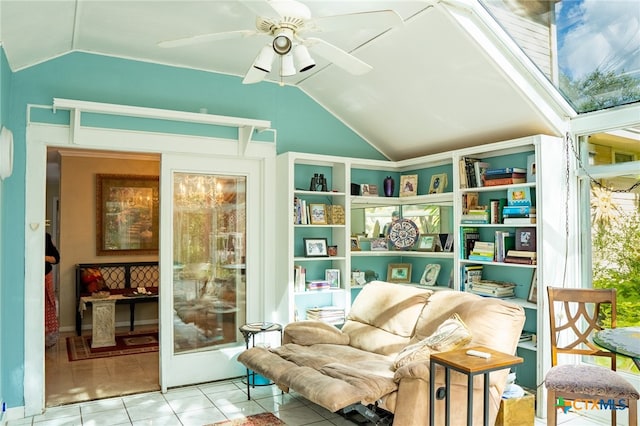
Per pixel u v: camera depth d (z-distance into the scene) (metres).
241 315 4.46
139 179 6.86
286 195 4.34
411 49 3.58
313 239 4.61
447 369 2.60
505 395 3.04
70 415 3.50
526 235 3.69
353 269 4.92
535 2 3.16
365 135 5.05
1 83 3.03
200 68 4.25
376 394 2.76
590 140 3.67
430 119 4.30
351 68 2.73
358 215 4.96
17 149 3.54
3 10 2.58
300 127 4.73
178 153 4.14
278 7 2.26
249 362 3.60
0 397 3.25
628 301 3.43
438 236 4.66
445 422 2.64
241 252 4.48
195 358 4.20
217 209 4.38
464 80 3.66
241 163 4.48
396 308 3.80
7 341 3.46
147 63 4.05
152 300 6.21
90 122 3.76
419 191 5.02
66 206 6.48
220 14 3.21
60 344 5.66
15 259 3.50
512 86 3.46
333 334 3.91
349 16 2.27
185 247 4.22
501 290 3.85
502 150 4.03
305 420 3.39
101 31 3.46
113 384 4.18
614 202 3.52
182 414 3.50
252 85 4.50
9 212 3.49
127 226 6.79
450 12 3.07
